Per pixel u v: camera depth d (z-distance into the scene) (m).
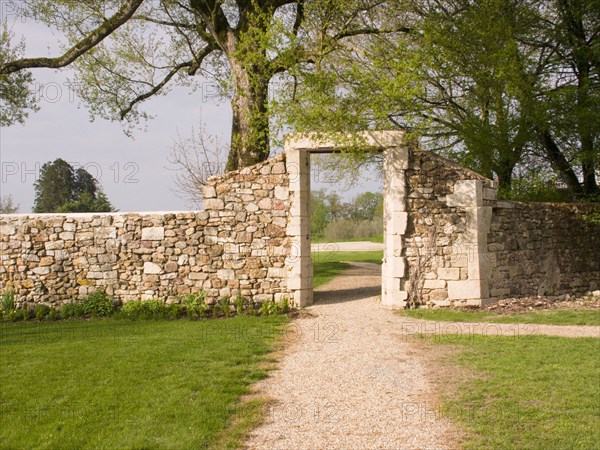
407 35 16.45
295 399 6.77
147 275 12.84
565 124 15.86
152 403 6.60
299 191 12.55
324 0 13.84
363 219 55.38
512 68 14.39
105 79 18.31
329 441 5.57
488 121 15.66
